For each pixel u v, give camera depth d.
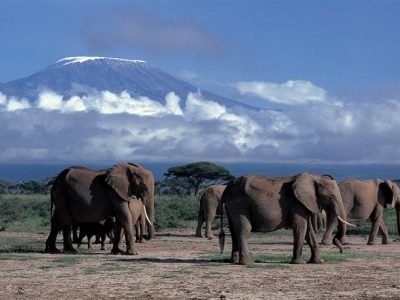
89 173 31.52
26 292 20.25
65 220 31.47
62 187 31.47
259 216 26.00
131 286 21.19
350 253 30.81
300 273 23.89
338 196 26.62
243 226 26.11
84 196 31.11
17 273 23.94
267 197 26.05
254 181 26.25
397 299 19.08
